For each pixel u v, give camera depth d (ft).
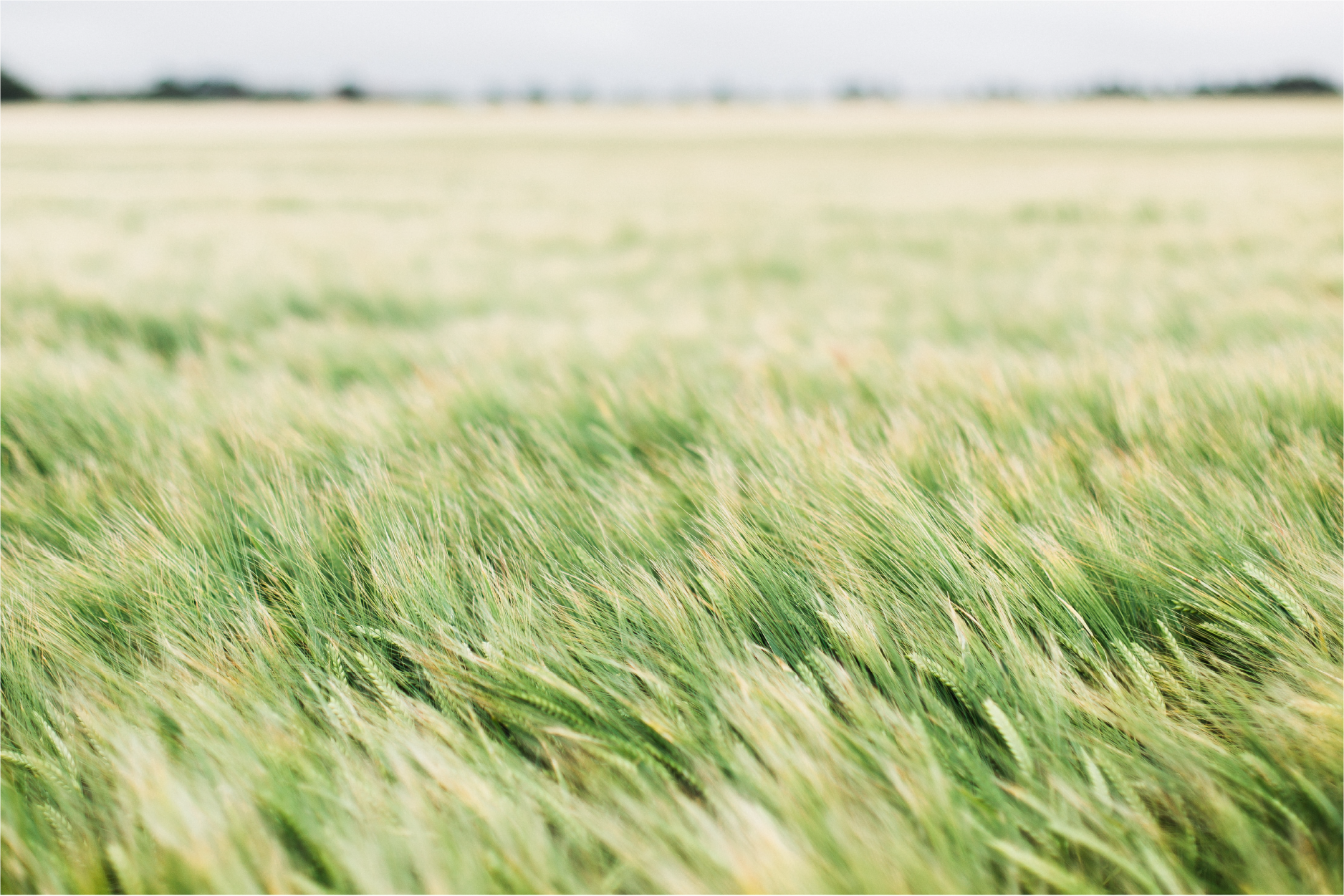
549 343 11.02
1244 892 2.73
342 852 2.78
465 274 20.34
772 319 13.99
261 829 2.87
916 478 5.37
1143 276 17.75
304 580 4.35
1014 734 3.07
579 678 3.65
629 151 94.63
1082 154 75.15
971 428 6.00
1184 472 5.30
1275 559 4.28
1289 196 33.19
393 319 15.19
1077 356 9.53
